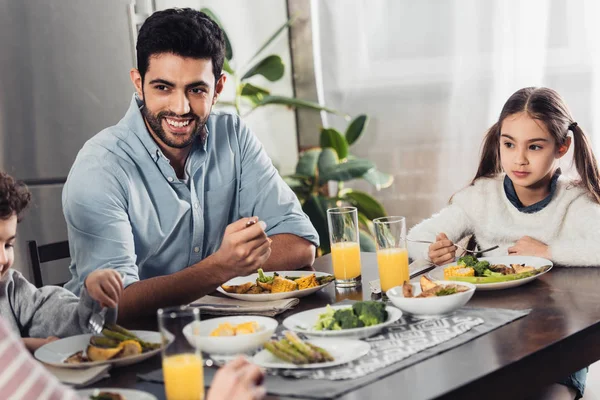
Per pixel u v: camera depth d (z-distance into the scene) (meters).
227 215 2.24
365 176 3.74
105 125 3.29
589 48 3.39
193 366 1.13
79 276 1.88
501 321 1.43
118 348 1.34
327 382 1.19
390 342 1.35
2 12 3.09
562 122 2.01
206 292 1.72
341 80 4.28
